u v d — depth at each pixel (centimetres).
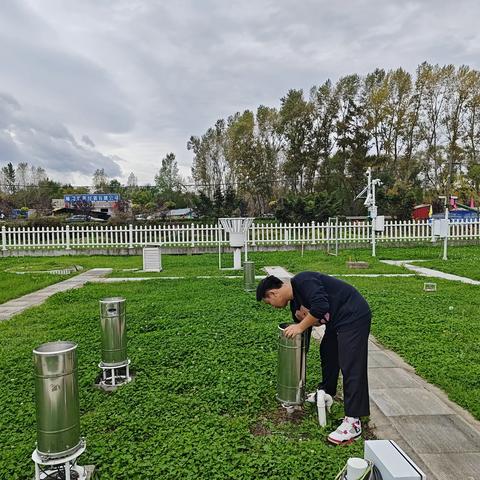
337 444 342
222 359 533
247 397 427
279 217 3488
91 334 665
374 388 461
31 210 5391
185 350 569
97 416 396
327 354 400
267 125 5388
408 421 387
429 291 995
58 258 1983
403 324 700
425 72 4650
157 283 1176
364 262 1473
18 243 2102
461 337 623
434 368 504
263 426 380
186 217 4966
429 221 2256
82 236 2130
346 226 2133
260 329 661
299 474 296
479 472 309
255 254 1988
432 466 317
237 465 310
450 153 4625
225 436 351
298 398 397
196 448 332
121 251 2109
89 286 1147
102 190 7288
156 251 1487
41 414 285
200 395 436
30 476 306
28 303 971
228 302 873
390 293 958
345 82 4856
